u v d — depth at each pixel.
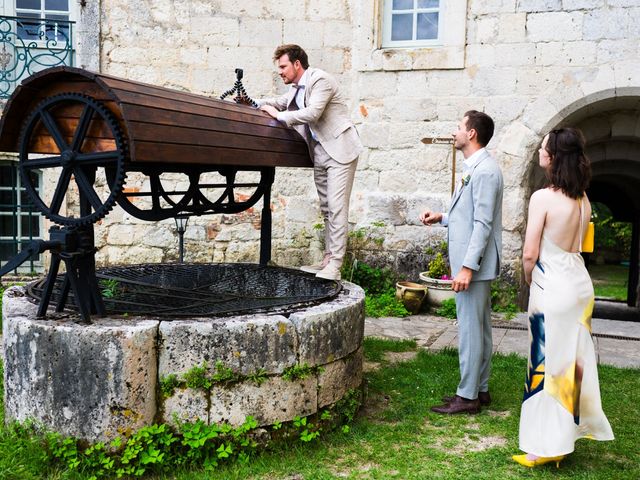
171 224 7.97
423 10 7.66
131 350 2.93
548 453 2.99
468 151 3.74
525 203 7.40
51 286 3.18
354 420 3.71
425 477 3.00
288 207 8.07
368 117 7.78
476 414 3.82
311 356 3.34
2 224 7.91
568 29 7.03
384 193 7.79
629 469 3.11
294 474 3.04
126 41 7.82
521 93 7.22
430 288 7.07
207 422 3.09
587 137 8.01
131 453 2.93
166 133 3.08
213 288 4.27
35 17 7.93
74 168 3.09
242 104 4.64
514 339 5.83
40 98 3.21
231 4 7.82
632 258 11.39
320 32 7.85
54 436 2.97
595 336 6.01
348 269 7.59
